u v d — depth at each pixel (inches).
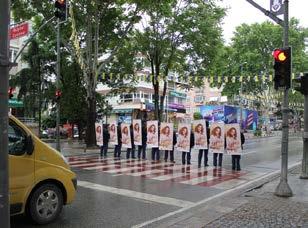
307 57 2060.8
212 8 1290.6
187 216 331.3
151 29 1275.8
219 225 297.6
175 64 1353.3
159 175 585.0
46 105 1590.8
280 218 320.8
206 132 712.4
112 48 1200.8
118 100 2417.6
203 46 1282.0
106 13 1104.2
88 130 1097.4
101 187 472.1
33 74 1556.3
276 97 2395.4
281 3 440.5
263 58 2030.0
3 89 141.6
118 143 853.8
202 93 3280.0
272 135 2342.5
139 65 1362.0
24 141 289.3
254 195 431.8
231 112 2145.7
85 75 1102.4
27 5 1036.5
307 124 548.7
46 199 302.2
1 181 141.2
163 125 779.4
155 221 321.4
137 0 1051.9
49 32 1125.1
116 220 321.4
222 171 650.2
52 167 305.1
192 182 529.3
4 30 141.9
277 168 712.4
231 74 2054.6
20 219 312.0
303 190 458.0
